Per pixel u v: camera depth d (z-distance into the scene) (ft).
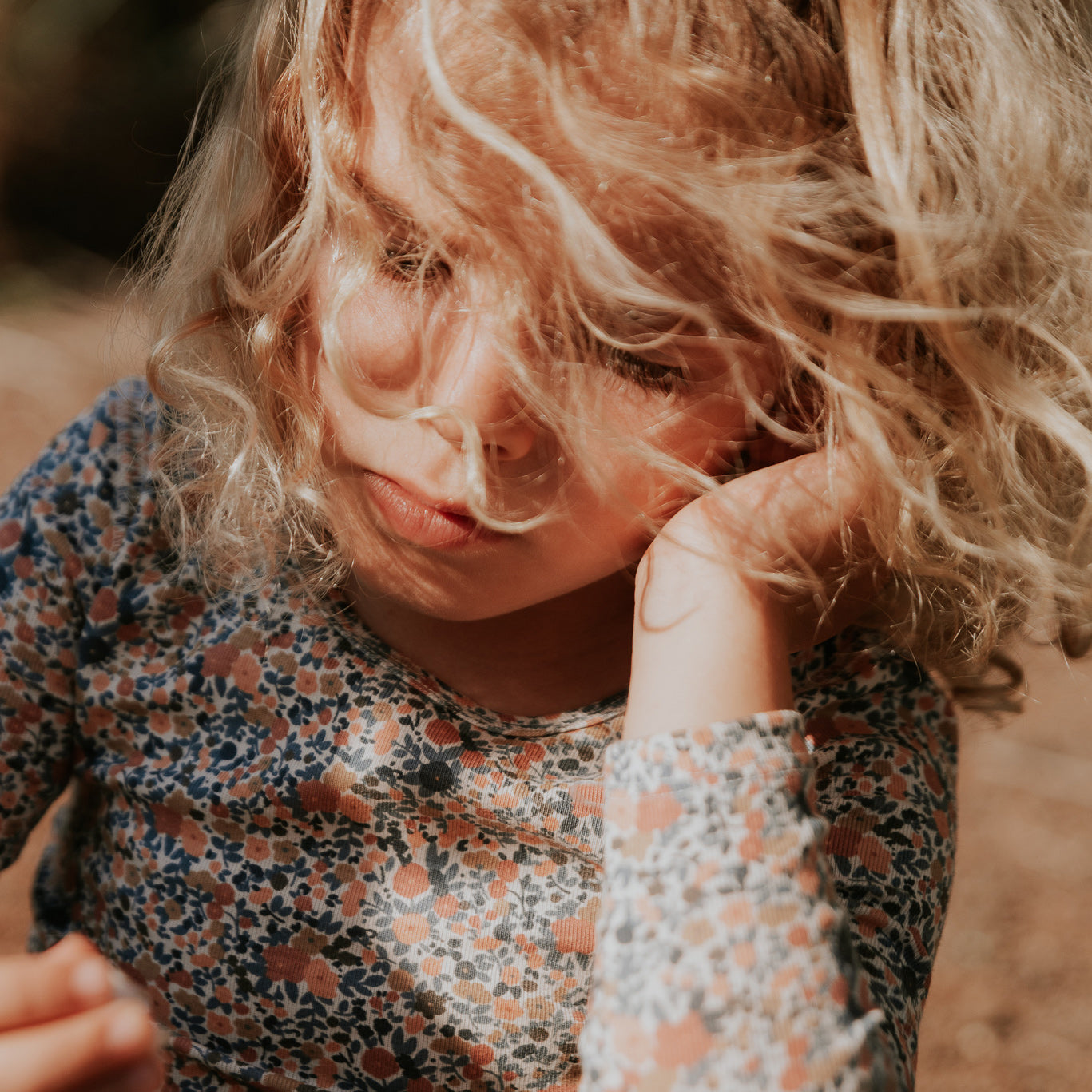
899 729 2.92
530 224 2.27
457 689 2.90
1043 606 3.03
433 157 2.27
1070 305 2.81
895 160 2.46
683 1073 2.06
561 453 2.41
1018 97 2.60
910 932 2.68
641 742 2.30
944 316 2.48
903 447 2.62
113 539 3.03
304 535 2.89
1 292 16.89
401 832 2.85
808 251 2.47
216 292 2.78
